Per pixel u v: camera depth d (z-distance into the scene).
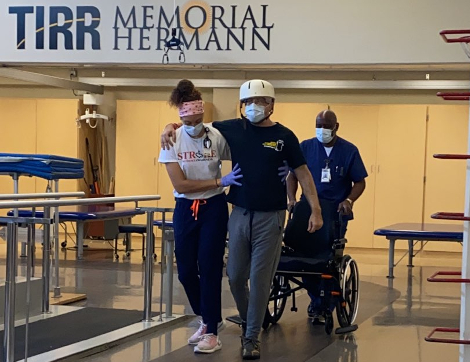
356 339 4.93
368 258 9.95
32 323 5.09
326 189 5.42
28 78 9.70
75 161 5.91
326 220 5.18
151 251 5.17
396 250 10.70
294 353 4.48
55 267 6.17
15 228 3.71
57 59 7.88
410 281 7.84
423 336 5.07
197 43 7.54
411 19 7.12
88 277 7.58
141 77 11.79
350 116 10.68
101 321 5.19
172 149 4.23
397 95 11.03
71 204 4.28
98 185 11.89
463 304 2.30
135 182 11.36
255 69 11.24
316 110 10.77
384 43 7.19
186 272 4.40
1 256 9.37
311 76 11.23
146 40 7.67
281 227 4.20
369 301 6.56
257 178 4.13
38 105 11.49
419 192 10.46
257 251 4.18
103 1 7.73
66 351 4.18
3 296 5.05
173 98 4.16
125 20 7.70
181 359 4.22
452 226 8.66
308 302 6.38
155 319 5.24
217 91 11.36
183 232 4.30
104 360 4.17
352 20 7.24
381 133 10.58
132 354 4.32
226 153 4.33
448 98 2.20
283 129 4.23
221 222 4.25
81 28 7.79
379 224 10.61
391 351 4.58
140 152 11.34
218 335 4.93
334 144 5.45
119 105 11.38
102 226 10.37
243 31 7.45
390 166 10.55
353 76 11.12
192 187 4.16
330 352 4.52
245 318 4.50
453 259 9.98
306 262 4.90
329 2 7.27
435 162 10.42
